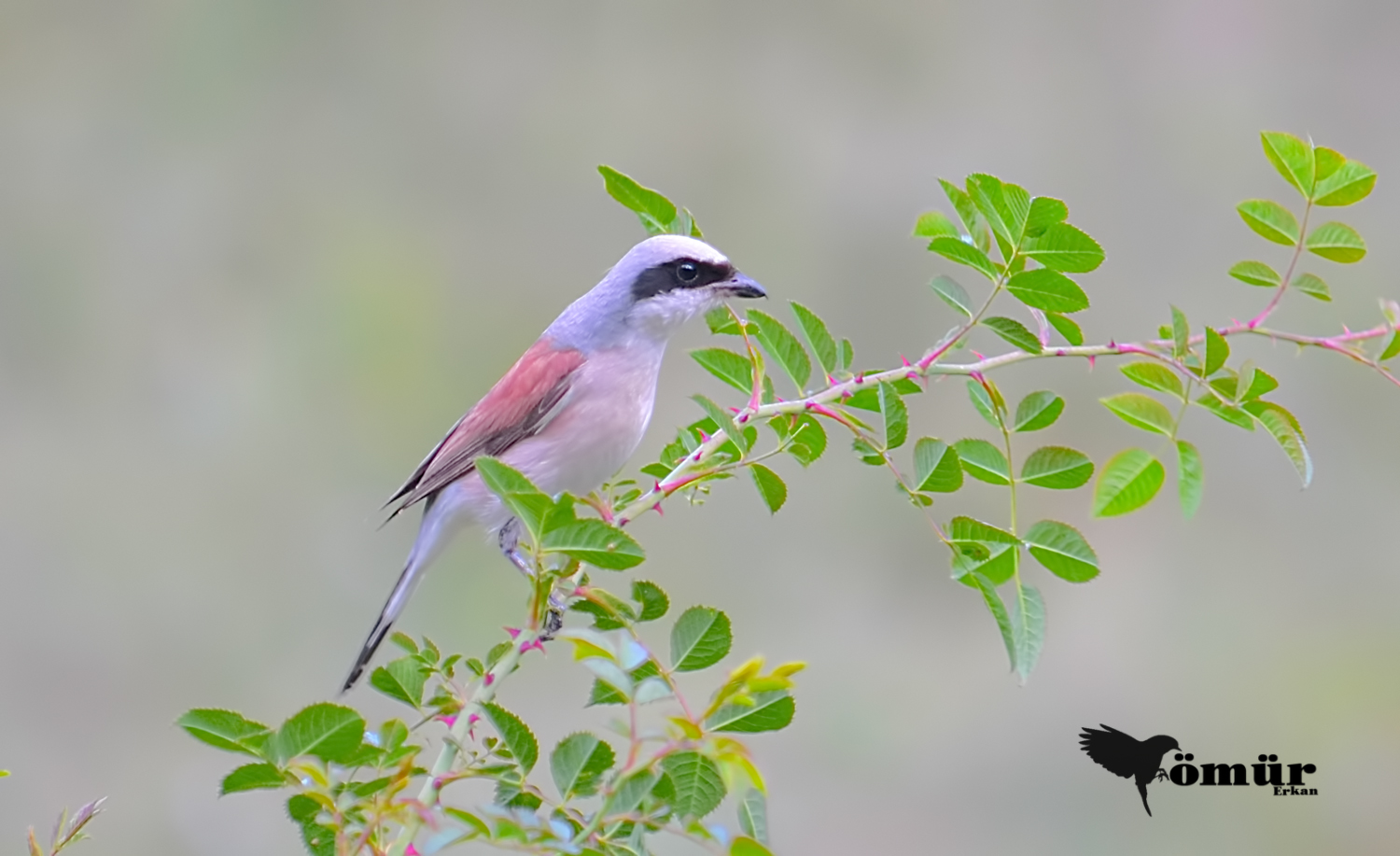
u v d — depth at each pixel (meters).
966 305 5.01
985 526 4.57
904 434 4.76
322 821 3.67
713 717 3.77
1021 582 4.52
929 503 4.70
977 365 4.83
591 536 3.86
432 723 4.29
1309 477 4.55
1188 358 4.81
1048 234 4.68
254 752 3.60
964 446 4.74
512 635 4.25
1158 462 4.62
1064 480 4.67
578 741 3.94
